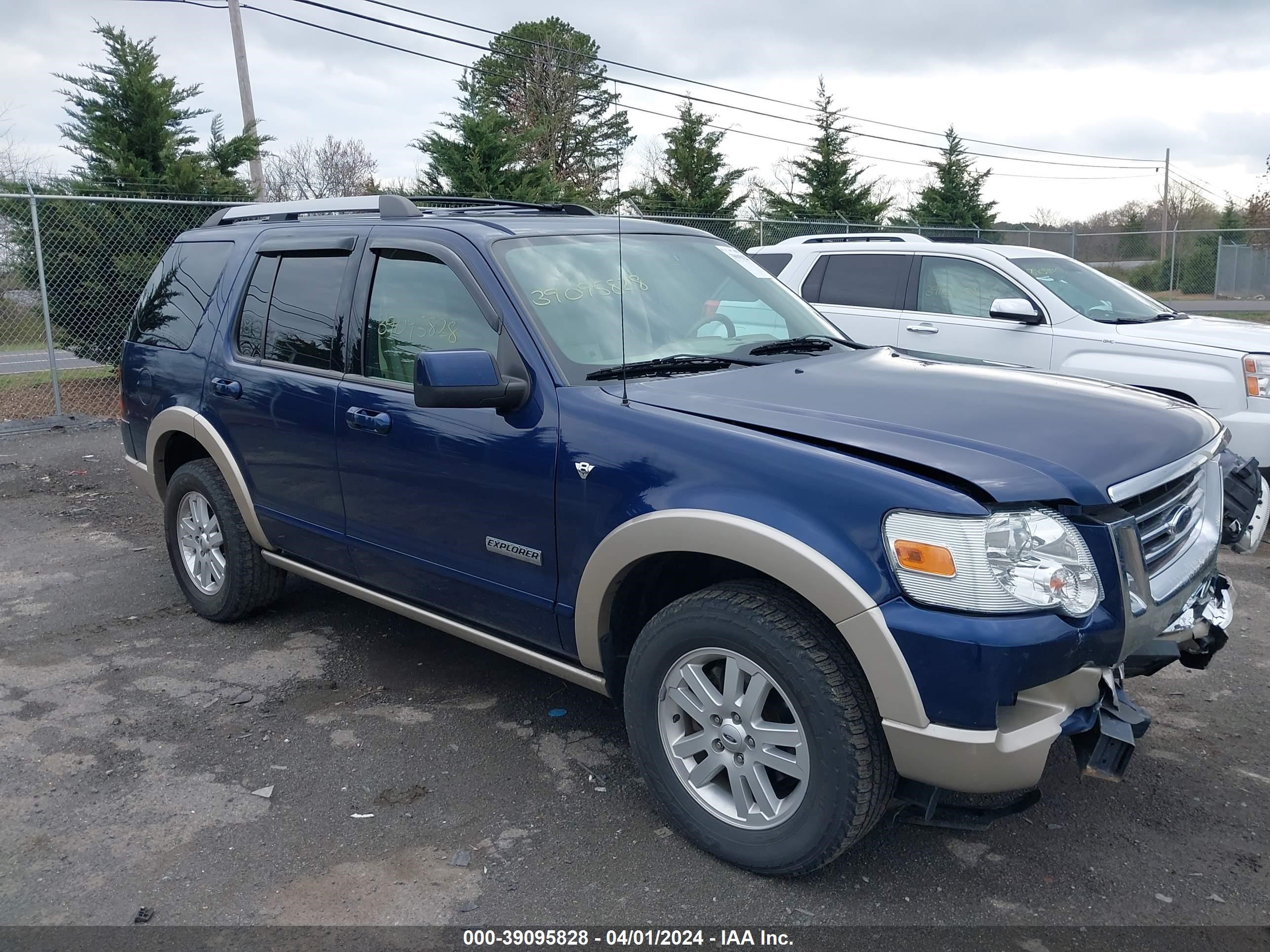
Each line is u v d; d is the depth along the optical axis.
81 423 10.48
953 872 2.91
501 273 3.44
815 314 4.40
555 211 4.54
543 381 3.22
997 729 2.44
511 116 18.11
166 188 14.45
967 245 8.03
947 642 2.39
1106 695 2.62
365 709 3.99
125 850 3.02
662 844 3.05
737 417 2.89
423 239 3.72
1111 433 2.86
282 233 4.43
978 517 2.42
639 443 2.95
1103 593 2.54
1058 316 7.22
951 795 3.34
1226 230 26.22
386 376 3.78
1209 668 4.39
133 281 13.64
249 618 4.95
